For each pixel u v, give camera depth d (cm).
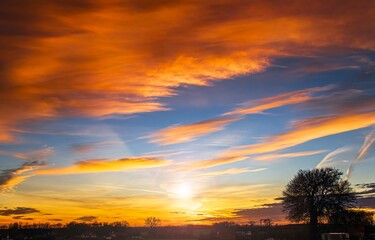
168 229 12150
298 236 8450
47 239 12044
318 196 8269
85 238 12450
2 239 11512
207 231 11025
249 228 9781
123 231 12700
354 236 7831
